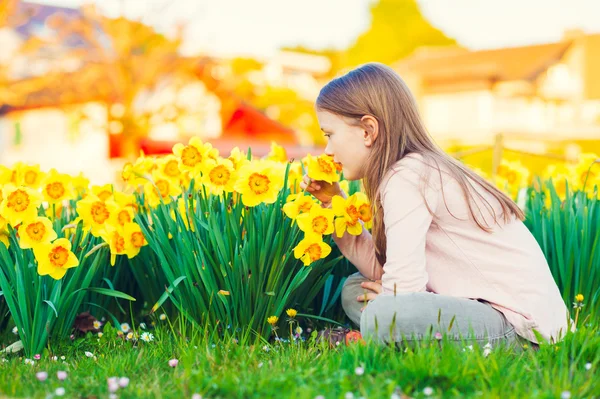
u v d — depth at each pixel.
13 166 2.91
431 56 28.81
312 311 2.85
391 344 2.03
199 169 2.57
